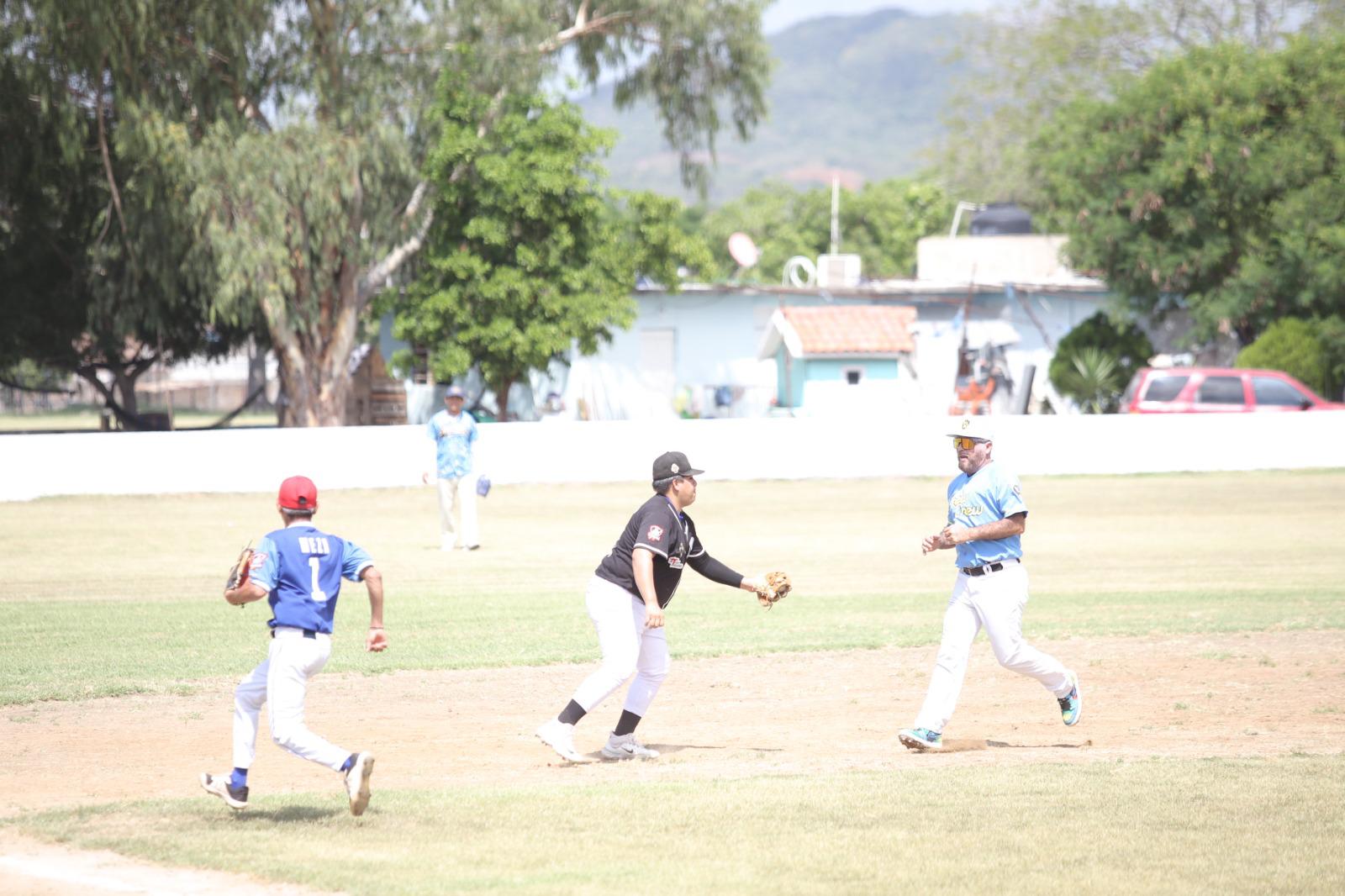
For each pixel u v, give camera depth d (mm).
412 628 51969
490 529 88625
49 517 94188
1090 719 36812
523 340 142250
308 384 141250
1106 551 77000
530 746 33969
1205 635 49469
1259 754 31953
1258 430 121750
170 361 194250
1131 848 22984
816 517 95438
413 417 165875
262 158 126188
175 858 22828
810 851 22906
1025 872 21594
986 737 34594
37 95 131750
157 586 64250
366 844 23781
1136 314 166625
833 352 155250
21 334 171000
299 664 25484
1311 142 151875
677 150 174750
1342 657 45219
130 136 125250
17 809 27484
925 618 54938
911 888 20766
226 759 32500
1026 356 172875
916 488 113062
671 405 170250
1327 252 145250
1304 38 156625
